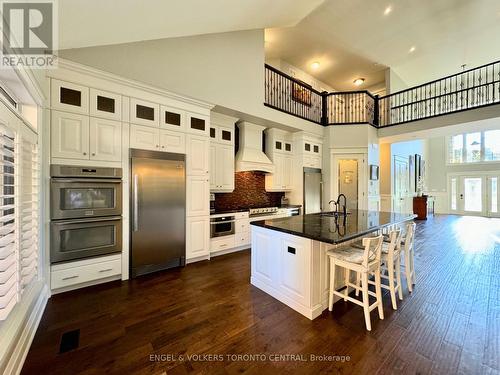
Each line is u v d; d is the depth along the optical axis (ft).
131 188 10.49
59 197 8.77
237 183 17.42
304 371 5.37
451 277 10.89
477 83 26.73
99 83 9.68
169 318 7.47
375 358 5.76
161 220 11.35
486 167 33.58
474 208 34.50
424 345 6.23
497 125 17.46
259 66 15.69
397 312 7.88
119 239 10.20
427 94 28.71
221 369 5.44
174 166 11.75
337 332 6.81
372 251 7.59
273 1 11.23
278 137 18.89
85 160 9.31
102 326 7.02
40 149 8.02
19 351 5.42
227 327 7.03
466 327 7.02
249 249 15.70
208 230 13.25
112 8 7.09
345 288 8.73
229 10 10.50
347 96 22.35
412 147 32.17
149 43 10.95
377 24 17.48
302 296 7.77
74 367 5.46
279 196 20.24
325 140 21.07
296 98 19.45
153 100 11.12
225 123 15.34
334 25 17.47
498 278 10.75
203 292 9.30
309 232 7.73
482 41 19.99
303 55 21.62
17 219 5.69
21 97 7.13
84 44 8.92
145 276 10.84
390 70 24.17
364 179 20.27
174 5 8.29
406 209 30.48
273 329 6.94
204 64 12.84
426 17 16.88
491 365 5.51
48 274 8.59
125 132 10.32
